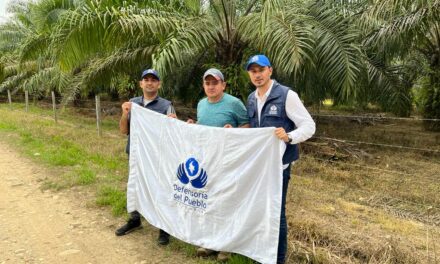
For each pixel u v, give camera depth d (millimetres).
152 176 3752
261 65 2834
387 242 3424
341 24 6641
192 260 3389
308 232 3680
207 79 3246
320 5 7113
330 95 8516
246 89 7371
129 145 3980
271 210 2910
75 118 13523
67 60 6934
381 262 3189
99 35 6871
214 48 8016
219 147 3170
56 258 3477
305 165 6383
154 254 3514
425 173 6152
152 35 7355
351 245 3438
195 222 3379
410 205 4758
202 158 3279
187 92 9922
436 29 8844
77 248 3658
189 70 9109
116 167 6395
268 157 2920
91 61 9234
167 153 3582
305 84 7703
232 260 3219
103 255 3521
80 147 7863
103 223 4207
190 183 3381
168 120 3568
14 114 14211
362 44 7688
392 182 5547
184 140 3416
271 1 5648
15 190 5340
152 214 3771
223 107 3324
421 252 3426
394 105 9055
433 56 9906
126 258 3457
